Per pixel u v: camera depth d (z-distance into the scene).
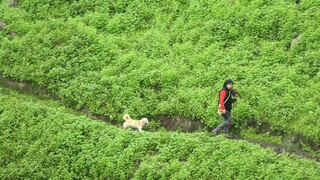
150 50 76.69
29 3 88.56
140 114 69.19
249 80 68.62
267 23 74.69
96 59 77.06
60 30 82.44
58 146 64.75
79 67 76.69
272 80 68.00
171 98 69.31
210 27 77.00
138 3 84.00
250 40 74.00
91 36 80.50
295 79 67.19
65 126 66.81
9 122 69.38
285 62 70.12
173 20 80.62
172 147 60.78
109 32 81.56
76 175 61.69
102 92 72.38
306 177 54.19
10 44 81.81
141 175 58.66
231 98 63.03
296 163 56.84
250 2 78.25
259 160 56.75
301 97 64.75
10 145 66.75
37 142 65.75
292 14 74.25
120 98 71.06
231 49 73.44
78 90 73.56
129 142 62.97
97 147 63.16
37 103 73.25
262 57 71.44
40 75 76.88
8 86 78.69
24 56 80.00
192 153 59.34
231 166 56.50
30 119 68.94
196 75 71.25
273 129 63.53
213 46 74.38
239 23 76.31
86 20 83.88
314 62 68.50
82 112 72.25
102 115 70.94
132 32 80.88
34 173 63.22
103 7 85.00
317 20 72.69
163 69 72.75
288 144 62.19
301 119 62.53
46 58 78.94
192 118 67.12
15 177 63.59
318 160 59.78
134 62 75.06
